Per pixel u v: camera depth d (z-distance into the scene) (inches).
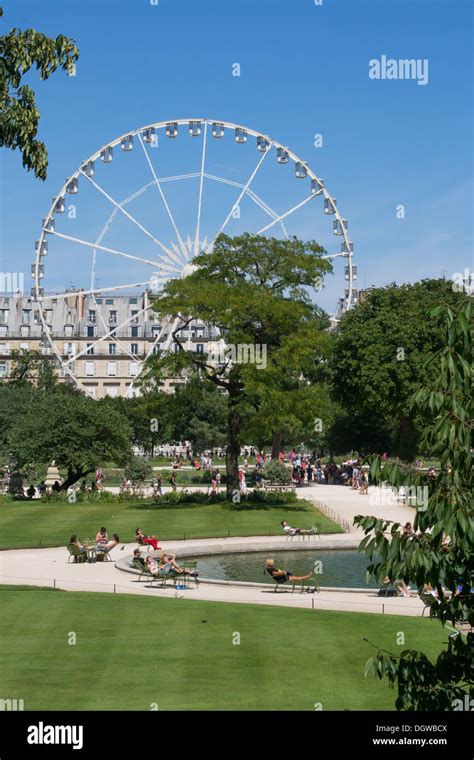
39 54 1119.6
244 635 1270.9
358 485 3809.1
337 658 1155.9
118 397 5201.8
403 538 698.8
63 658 1145.4
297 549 2242.9
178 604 1488.7
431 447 701.3
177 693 1012.5
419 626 1333.7
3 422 4854.8
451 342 687.1
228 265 3272.6
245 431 3014.3
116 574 1818.4
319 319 3454.7
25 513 2893.7
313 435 5295.3
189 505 3127.5
